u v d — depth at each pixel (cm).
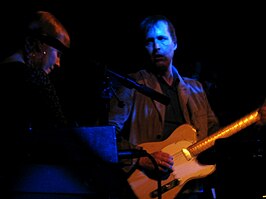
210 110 304
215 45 466
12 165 147
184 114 286
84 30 423
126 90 276
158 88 286
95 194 150
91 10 423
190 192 281
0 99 161
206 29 456
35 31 192
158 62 287
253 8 452
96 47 425
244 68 464
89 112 380
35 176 146
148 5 438
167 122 283
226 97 441
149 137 277
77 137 149
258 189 188
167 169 260
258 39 455
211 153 269
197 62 446
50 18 197
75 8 419
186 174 265
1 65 168
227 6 453
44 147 148
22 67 167
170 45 288
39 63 190
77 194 148
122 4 431
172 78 296
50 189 146
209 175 275
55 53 193
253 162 191
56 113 170
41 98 167
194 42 455
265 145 193
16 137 149
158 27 287
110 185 151
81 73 383
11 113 160
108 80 221
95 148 150
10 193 145
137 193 256
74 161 148
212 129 300
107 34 427
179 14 450
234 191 192
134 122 278
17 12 376
